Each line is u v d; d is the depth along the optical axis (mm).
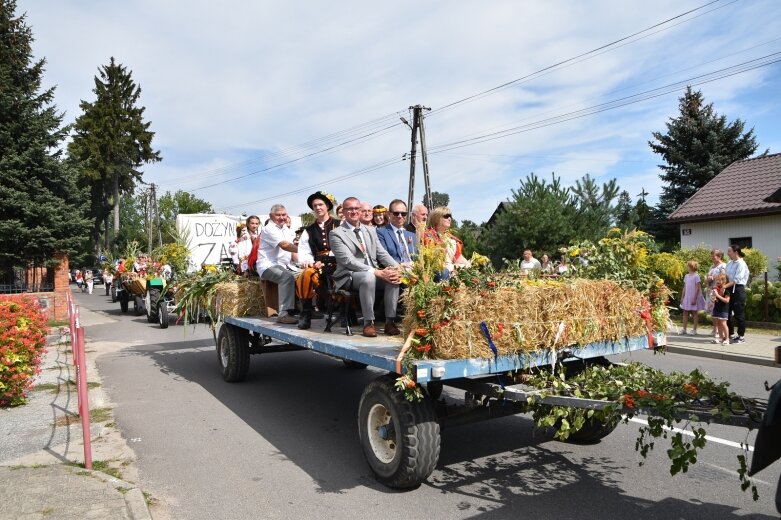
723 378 7742
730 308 10562
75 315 7570
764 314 12812
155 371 8680
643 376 3676
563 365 4422
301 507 3822
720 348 9883
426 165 27141
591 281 4352
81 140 47250
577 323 4113
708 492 3986
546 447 4988
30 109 18094
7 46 20891
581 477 4289
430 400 4008
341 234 5258
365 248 5449
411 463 3840
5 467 4441
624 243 4820
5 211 17078
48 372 8523
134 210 71938
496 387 3930
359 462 4684
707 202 19531
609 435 5316
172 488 4168
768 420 2543
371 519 3619
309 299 5781
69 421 5828
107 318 17766
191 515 3719
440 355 3680
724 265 11258
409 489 4074
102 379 8102
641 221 28875
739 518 3572
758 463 2727
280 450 5000
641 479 4238
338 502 3893
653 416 3375
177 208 57219
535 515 3639
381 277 4977
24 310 7625
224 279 7957
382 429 4102
